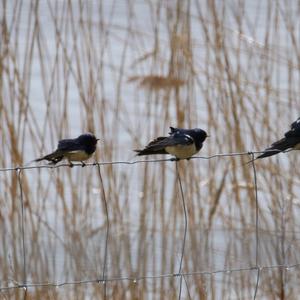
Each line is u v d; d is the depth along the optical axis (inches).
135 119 572.4
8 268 434.3
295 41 512.7
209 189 492.1
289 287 437.7
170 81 483.8
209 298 441.4
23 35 697.0
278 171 475.5
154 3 534.9
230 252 461.4
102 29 491.2
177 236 478.3
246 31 649.0
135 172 546.0
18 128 458.0
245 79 510.0
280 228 460.8
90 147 338.0
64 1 474.6
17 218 453.4
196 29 616.4
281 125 518.6
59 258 457.7
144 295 438.0
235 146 482.6
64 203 463.5
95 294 434.6
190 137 335.0
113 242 453.1
